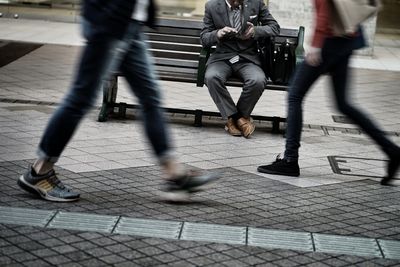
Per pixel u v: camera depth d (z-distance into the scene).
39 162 5.84
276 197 6.38
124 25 5.56
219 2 8.61
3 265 4.64
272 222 5.73
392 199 6.55
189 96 10.64
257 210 6.00
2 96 9.81
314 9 6.69
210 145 8.05
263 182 6.79
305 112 10.23
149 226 5.48
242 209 6.00
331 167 7.52
